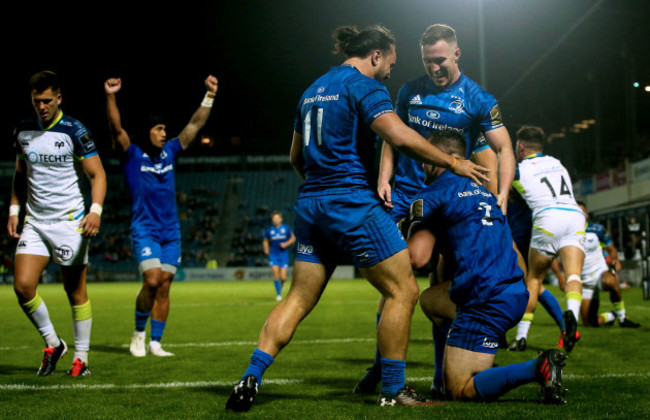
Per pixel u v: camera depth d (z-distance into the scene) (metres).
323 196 3.11
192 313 10.84
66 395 3.60
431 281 3.94
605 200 24.09
